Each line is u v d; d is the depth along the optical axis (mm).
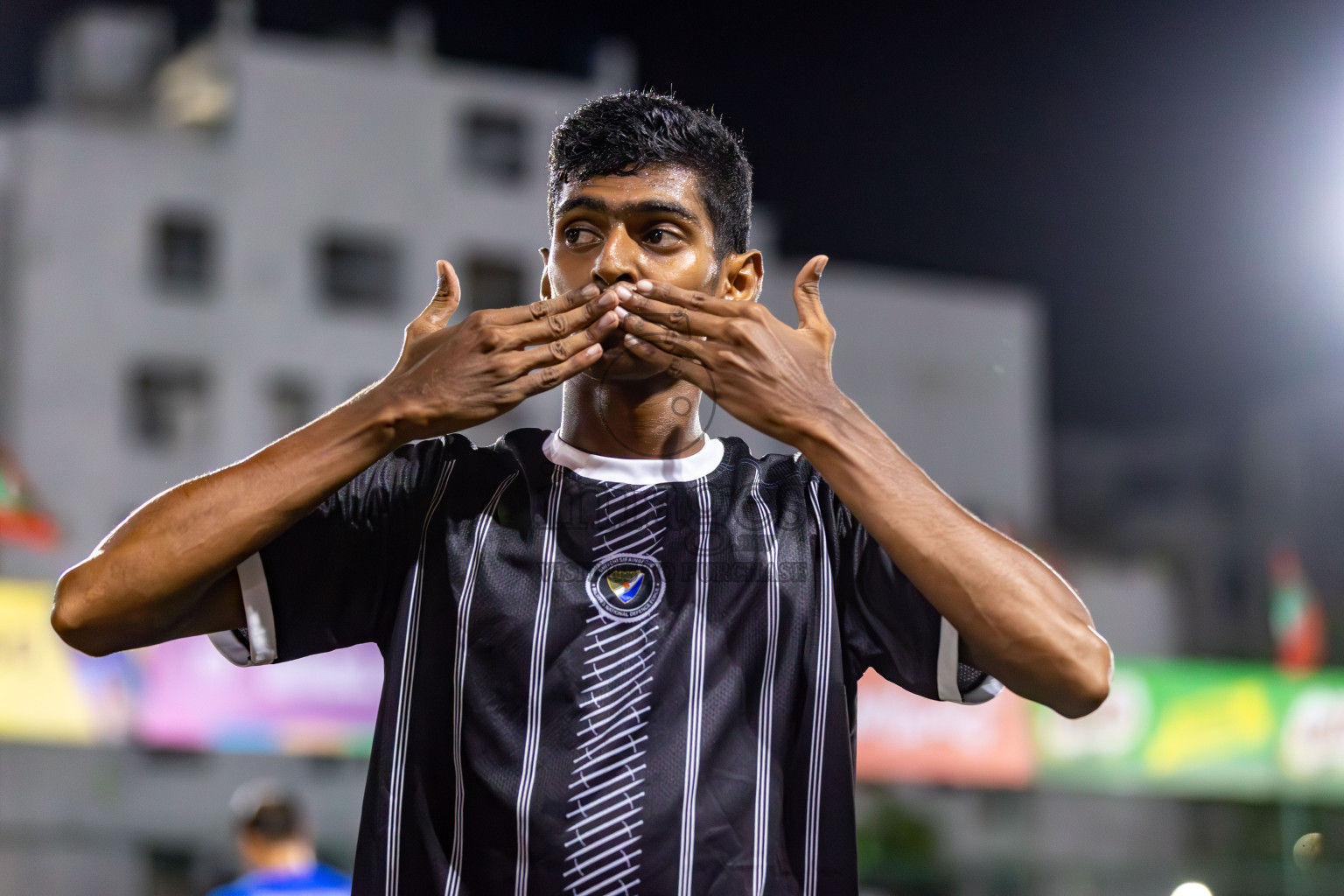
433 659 1539
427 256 18891
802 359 1532
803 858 1510
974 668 1577
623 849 1452
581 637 1515
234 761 15156
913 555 1489
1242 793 12312
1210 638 19750
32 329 16812
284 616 1591
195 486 1517
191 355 17594
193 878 14719
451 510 1600
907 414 19969
